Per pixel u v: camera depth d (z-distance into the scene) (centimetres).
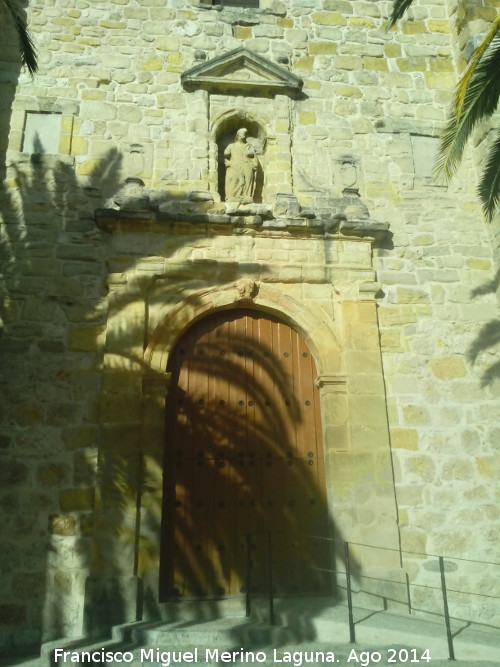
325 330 960
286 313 963
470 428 939
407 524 879
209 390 934
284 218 989
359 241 1014
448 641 637
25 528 817
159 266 949
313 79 1166
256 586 850
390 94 1174
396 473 902
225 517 875
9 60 1086
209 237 980
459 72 1192
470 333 996
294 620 732
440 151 930
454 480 909
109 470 835
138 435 857
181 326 932
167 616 787
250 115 1117
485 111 887
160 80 1118
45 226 977
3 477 834
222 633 696
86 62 1109
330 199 1066
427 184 1104
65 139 1044
